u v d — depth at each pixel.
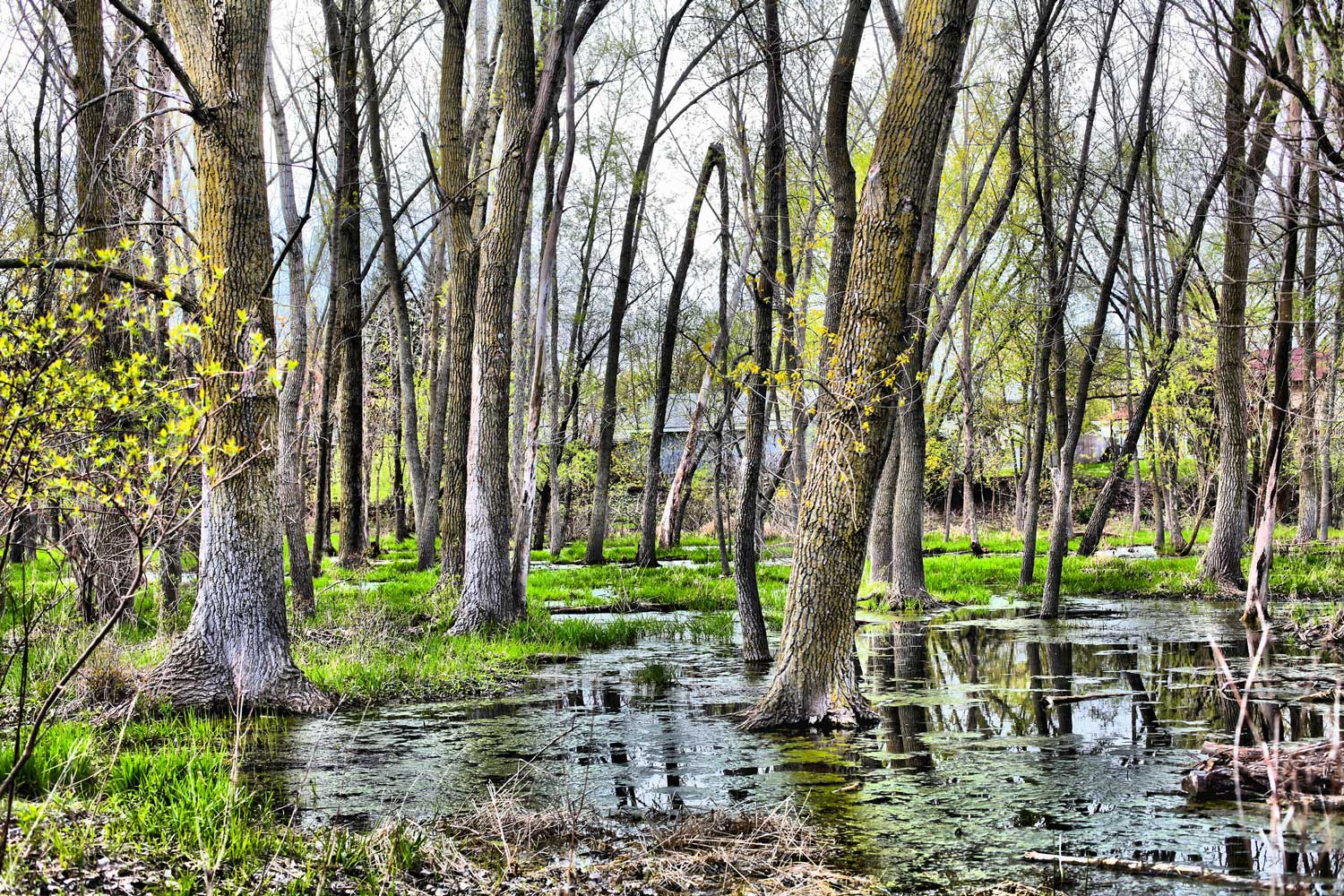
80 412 5.23
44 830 5.48
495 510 16.20
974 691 10.99
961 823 6.39
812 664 9.42
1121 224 19.19
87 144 12.83
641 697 11.05
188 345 10.97
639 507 51.06
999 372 41.59
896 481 20.78
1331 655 12.81
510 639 15.04
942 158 14.87
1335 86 10.30
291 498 16.64
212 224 9.95
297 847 5.88
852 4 12.34
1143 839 6.00
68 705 9.00
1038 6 18.38
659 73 27.44
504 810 6.59
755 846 6.02
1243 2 11.63
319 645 13.71
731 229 22.22
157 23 15.43
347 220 22.64
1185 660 12.72
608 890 5.39
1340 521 47.56
